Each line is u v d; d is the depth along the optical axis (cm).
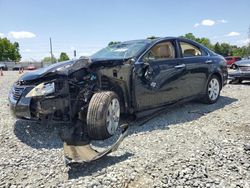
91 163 309
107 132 379
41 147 362
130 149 348
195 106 596
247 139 376
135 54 450
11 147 362
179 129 430
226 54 7888
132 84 428
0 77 1750
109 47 529
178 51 525
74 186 260
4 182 270
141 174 280
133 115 453
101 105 370
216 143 362
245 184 256
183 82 524
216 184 257
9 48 7369
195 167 291
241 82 1035
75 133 372
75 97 393
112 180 270
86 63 395
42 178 277
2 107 604
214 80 617
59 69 384
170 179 268
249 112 538
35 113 379
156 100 472
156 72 464
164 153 332
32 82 390
